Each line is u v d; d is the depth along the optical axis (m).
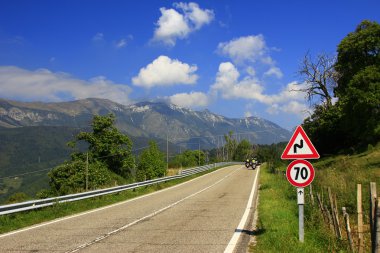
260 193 25.47
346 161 37.59
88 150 55.03
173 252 9.28
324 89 55.16
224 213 16.61
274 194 23.02
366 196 17.11
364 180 21.97
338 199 17.11
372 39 45.25
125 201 22.98
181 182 41.16
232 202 21.03
